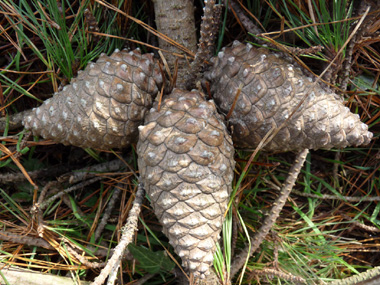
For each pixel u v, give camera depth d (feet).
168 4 1.32
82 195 1.55
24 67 1.54
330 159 1.60
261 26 1.38
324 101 1.20
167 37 1.32
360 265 1.59
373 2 1.24
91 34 1.38
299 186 1.64
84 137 1.23
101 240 1.47
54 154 1.62
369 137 1.25
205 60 1.26
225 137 1.19
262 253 1.50
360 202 1.58
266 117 1.19
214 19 1.25
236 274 1.48
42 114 1.23
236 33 1.54
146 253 1.36
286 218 1.59
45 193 1.46
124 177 1.49
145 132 1.17
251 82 1.19
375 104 1.53
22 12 1.39
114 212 1.52
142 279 1.44
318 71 1.47
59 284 1.34
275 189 1.58
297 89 1.19
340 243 1.55
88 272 1.47
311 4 1.26
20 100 1.58
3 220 1.46
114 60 1.23
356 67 1.52
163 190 1.13
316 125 1.19
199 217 1.11
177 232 1.11
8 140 1.42
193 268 1.11
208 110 1.17
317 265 1.52
